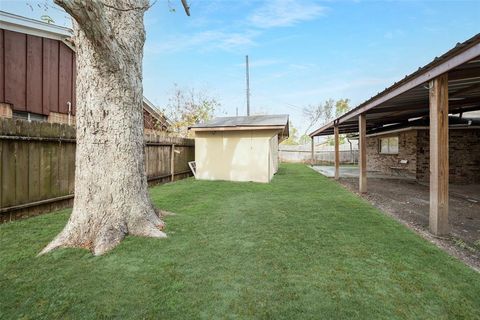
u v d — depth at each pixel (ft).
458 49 10.18
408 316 6.44
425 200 20.81
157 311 6.55
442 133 12.46
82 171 10.81
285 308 6.71
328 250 10.25
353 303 6.92
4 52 21.81
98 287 7.53
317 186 27.35
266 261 9.27
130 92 11.57
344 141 93.66
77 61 11.05
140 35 12.10
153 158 27.35
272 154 36.65
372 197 22.02
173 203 18.15
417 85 13.79
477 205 19.27
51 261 9.00
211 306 6.77
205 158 33.53
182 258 9.42
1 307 6.60
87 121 10.84
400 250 10.29
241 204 18.12
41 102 24.40
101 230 10.50
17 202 13.92
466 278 8.18
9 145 13.48
